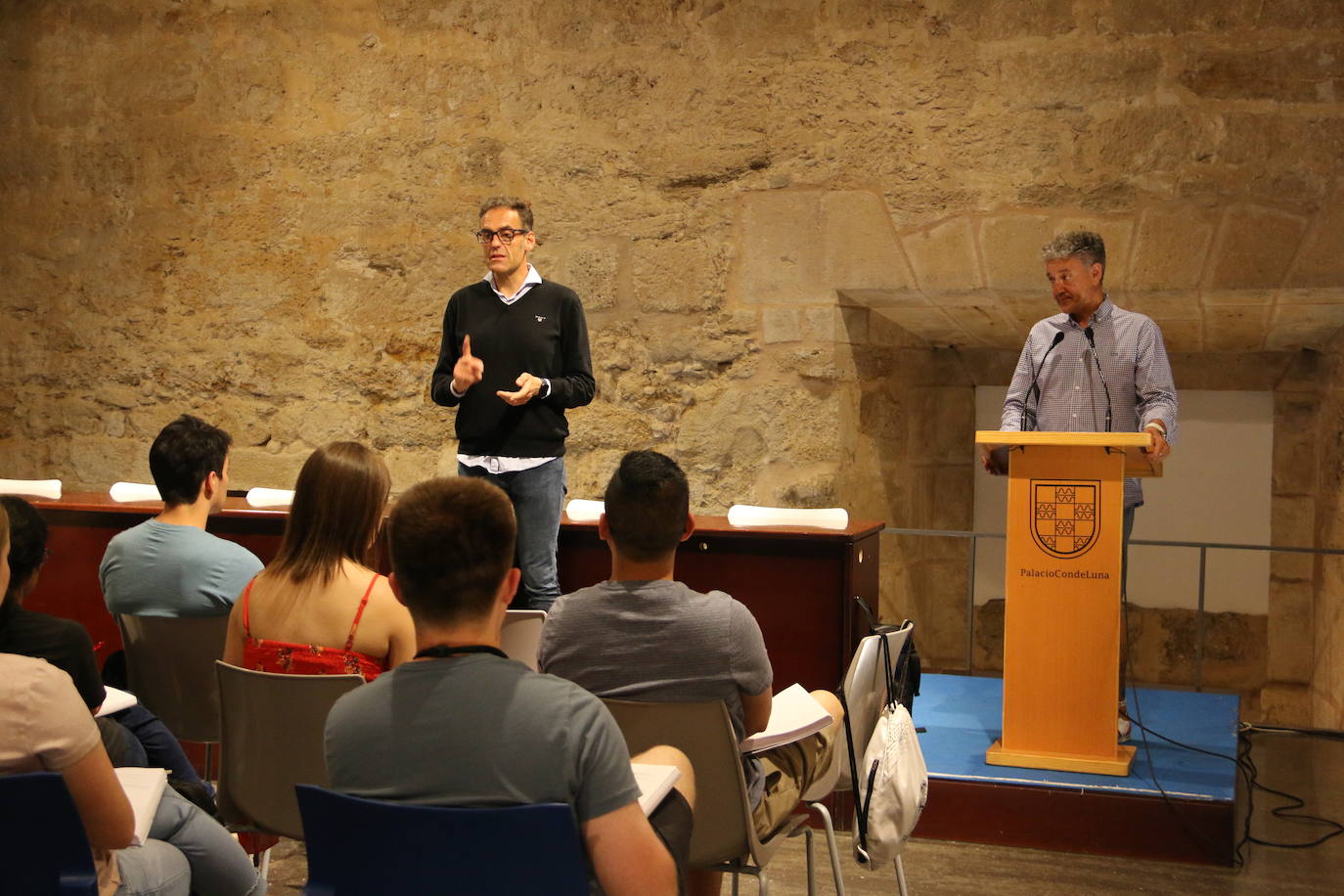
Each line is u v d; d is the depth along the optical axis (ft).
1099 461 11.33
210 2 17.85
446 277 17.42
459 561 4.97
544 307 12.76
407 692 4.85
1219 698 14.64
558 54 16.99
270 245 17.85
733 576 12.06
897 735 8.45
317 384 17.81
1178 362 21.62
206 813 7.59
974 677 15.55
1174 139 15.21
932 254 16.03
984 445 11.67
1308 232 14.88
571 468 17.28
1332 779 13.34
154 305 18.20
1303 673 20.99
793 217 16.43
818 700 8.56
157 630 9.43
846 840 11.53
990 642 22.62
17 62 18.43
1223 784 11.22
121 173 18.20
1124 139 15.37
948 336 20.43
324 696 7.35
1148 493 21.95
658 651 7.02
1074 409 12.66
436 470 17.62
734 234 16.65
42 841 5.21
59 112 18.35
